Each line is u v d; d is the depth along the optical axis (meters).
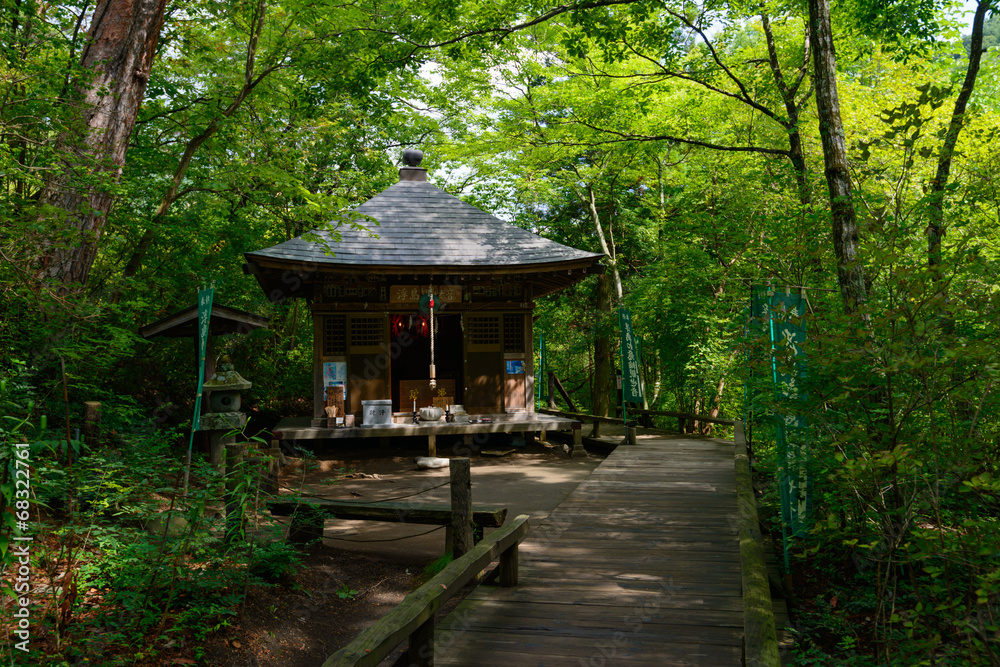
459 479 5.36
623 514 6.84
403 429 11.66
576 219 20.08
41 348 5.43
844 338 3.66
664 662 3.56
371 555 6.32
